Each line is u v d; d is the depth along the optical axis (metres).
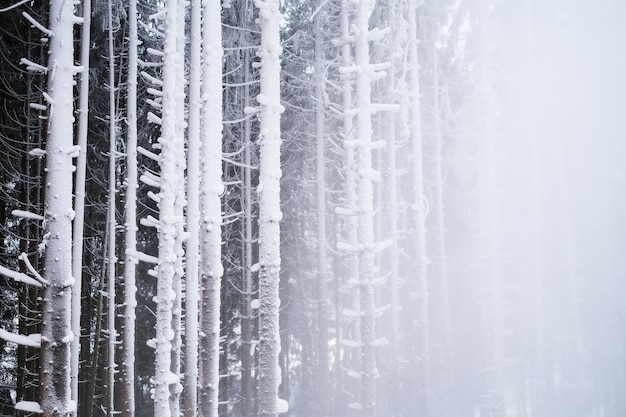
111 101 12.42
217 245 7.80
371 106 10.27
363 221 10.29
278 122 8.01
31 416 10.32
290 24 18.55
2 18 12.89
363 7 10.38
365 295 10.32
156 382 8.47
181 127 10.05
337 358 19.02
